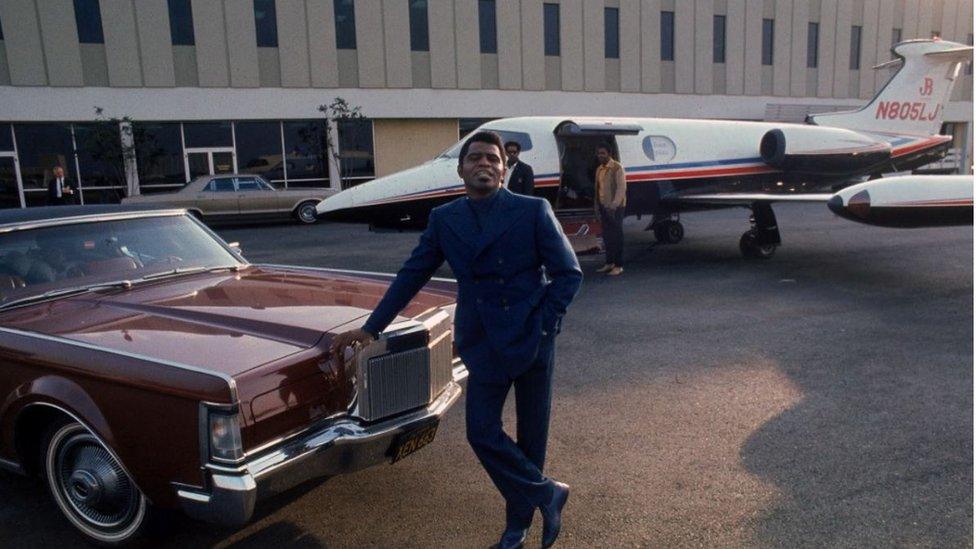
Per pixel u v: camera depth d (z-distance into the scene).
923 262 10.20
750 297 7.89
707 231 14.73
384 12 21.55
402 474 3.60
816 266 10.00
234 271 4.30
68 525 3.17
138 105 19.62
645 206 11.03
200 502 2.43
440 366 3.19
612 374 5.14
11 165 18.97
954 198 7.90
